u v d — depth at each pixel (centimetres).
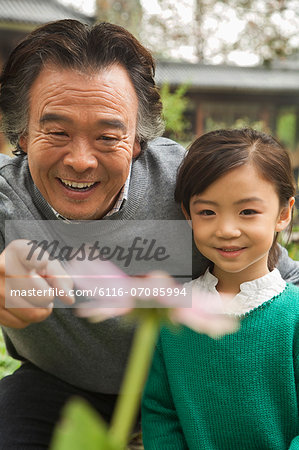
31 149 123
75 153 116
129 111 122
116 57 120
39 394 159
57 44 116
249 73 2712
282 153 135
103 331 148
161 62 2519
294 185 139
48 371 165
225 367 132
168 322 34
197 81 2362
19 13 1916
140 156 153
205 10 1427
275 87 2172
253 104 2302
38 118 119
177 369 139
